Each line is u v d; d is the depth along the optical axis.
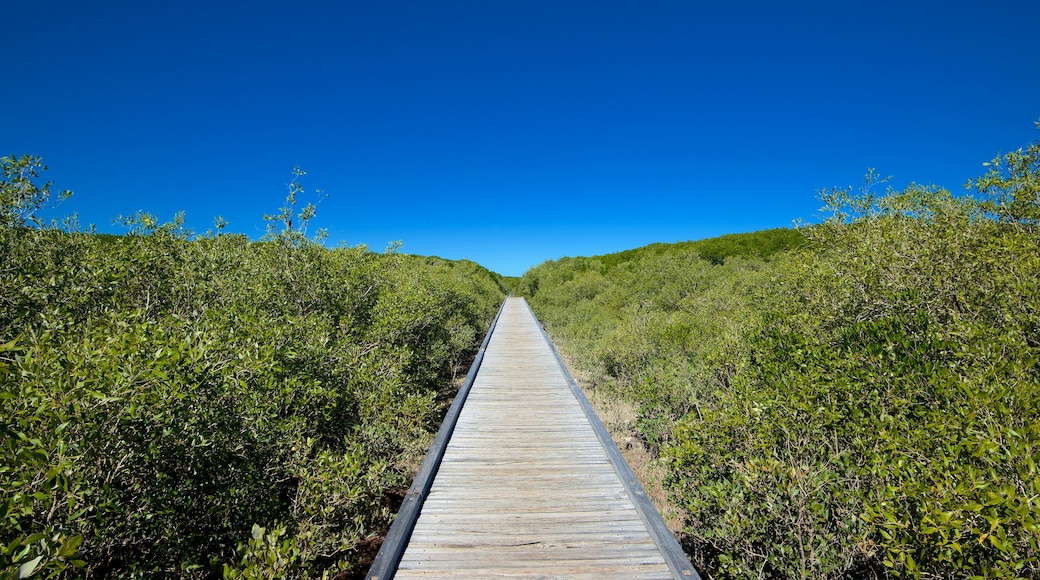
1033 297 3.64
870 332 4.42
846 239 6.05
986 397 2.79
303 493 3.76
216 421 3.28
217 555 3.41
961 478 2.52
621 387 8.95
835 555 3.17
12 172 4.77
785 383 4.21
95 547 2.63
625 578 3.29
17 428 2.31
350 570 4.29
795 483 3.40
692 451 4.28
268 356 3.89
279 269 7.41
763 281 10.30
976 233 4.82
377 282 9.34
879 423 3.41
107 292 5.21
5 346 1.99
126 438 2.78
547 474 4.95
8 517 2.05
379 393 5.82
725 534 3.51
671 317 10.84
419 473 4.67
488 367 10.48
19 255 4.81
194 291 6.21
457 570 3.37
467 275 26.86
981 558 2.54
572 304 24.06
